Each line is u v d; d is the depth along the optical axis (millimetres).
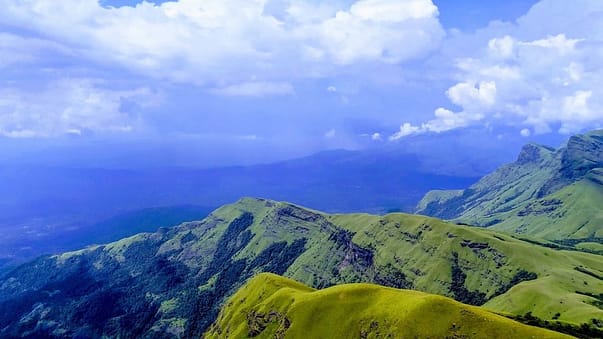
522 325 197875
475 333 199125
